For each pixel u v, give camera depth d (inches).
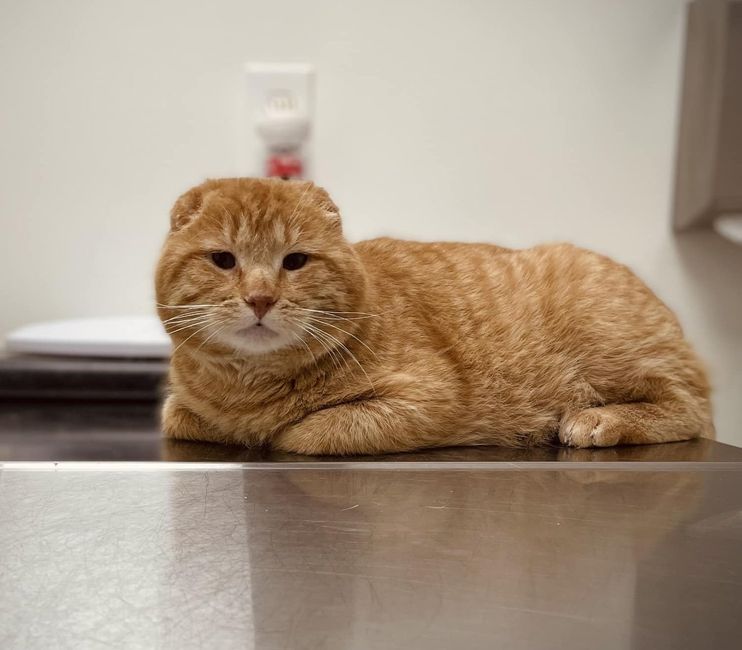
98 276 81.4
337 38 76.6
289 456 47.6
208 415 51.8
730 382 83.4
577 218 80.4
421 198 79.7
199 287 47.1
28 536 33.3
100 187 79.4
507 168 79.5
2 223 79.4
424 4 76.2
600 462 44.8
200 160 79.2
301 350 47.8
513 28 76.8
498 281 57.8
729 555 32.5
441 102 78.1
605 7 76.4
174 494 38.6
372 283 52.9
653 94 78.1
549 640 25.7
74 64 76.7
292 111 75.8
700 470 44.6
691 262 81.5
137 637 25.4
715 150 72.3
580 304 57.4
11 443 54.0
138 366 70.2
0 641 25.1
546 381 56.1
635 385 57.2
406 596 28.3
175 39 76.5
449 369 52.1
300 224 48.0
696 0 74.4
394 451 49.2
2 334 81.4
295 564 30.8
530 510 37.3
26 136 77.9
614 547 33.1
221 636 25.5
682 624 27.0
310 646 25.0
